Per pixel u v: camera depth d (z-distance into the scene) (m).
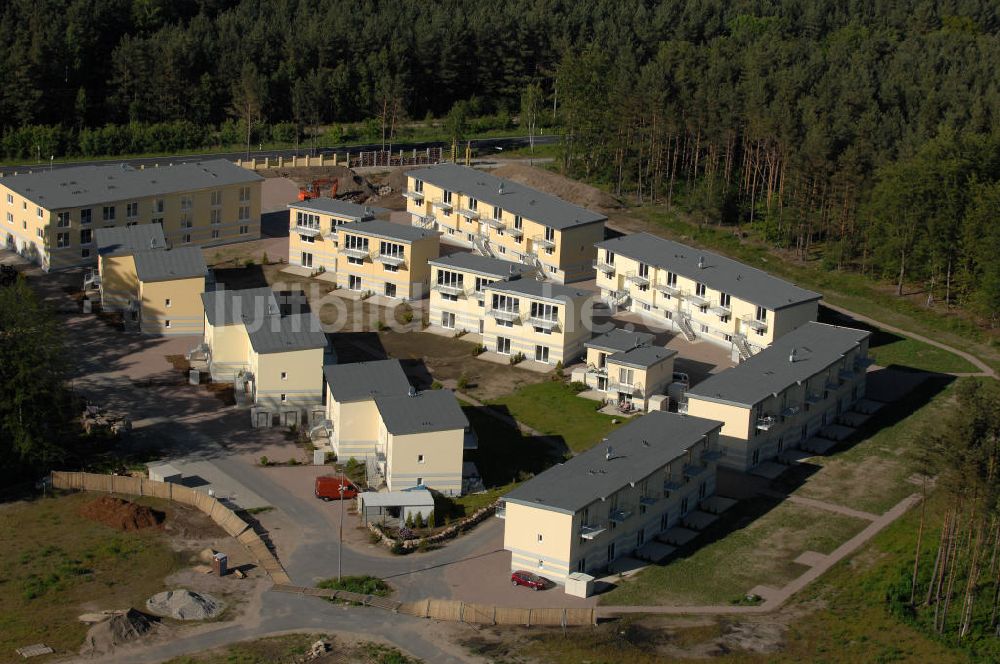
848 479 128.12
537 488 109.62
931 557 112.62
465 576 108.56
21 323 124.06
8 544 111.31
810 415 137.25
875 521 119.81
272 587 105.69
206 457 128.62
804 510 121.69
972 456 102.69
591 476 112.31
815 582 109.00
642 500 113.38
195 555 110.62
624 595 106.00
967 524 112.50
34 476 123.94
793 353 140.38
